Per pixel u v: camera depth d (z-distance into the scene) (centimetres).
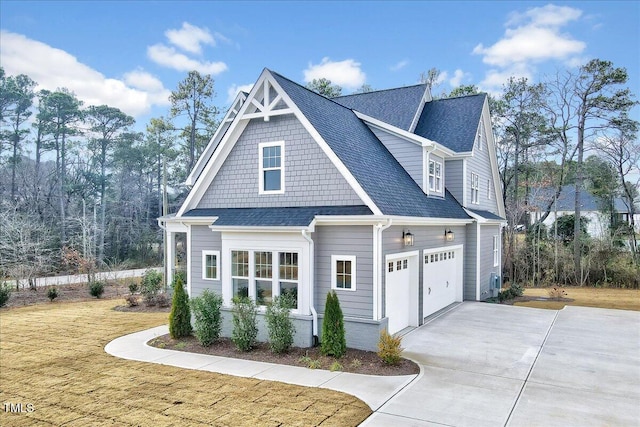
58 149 4266
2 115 3994
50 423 623
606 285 2250
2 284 2047
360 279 990
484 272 1794
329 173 1088
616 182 2777
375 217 948
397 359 873
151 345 1068
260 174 1200
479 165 1878
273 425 607
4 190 3828
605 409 673
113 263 3578
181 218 1270
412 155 1444
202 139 4031
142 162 4650
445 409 666
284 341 962
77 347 1048
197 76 3800
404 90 1939
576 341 1081
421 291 1244
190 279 1290
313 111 1179
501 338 1105
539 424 618
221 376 820
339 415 639
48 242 2936
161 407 675
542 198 2878
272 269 1065
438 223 1286
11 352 1003
